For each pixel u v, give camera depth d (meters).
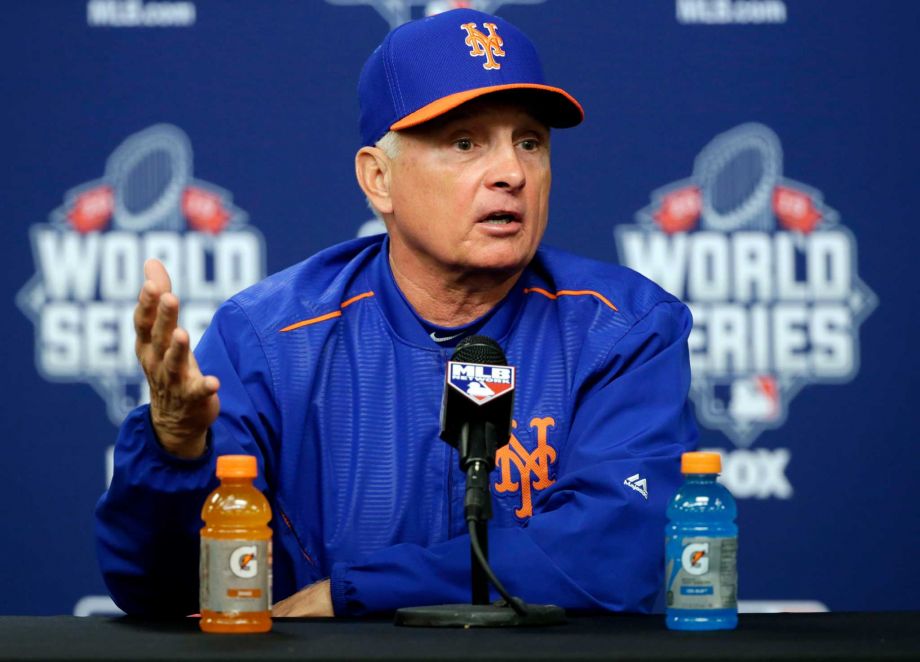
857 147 14.27
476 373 7.46
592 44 14.33
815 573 14.12
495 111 9.38
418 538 9.46
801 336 14.20
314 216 14.31
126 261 14.28
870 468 14.16
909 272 14.21
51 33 14.32
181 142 14.31
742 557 14.12
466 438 7.49
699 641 6.50
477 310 9.88
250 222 14.29
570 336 9.80
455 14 9.78
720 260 14.25
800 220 14.25
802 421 14.16
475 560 7.58
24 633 7.09
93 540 14.23
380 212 9.98
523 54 9.60
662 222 14.28
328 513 9.51
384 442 9.61
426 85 9.41
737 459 14.16
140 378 14.27
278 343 9.70
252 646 6.37
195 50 14.35
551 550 8.54
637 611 8.59
